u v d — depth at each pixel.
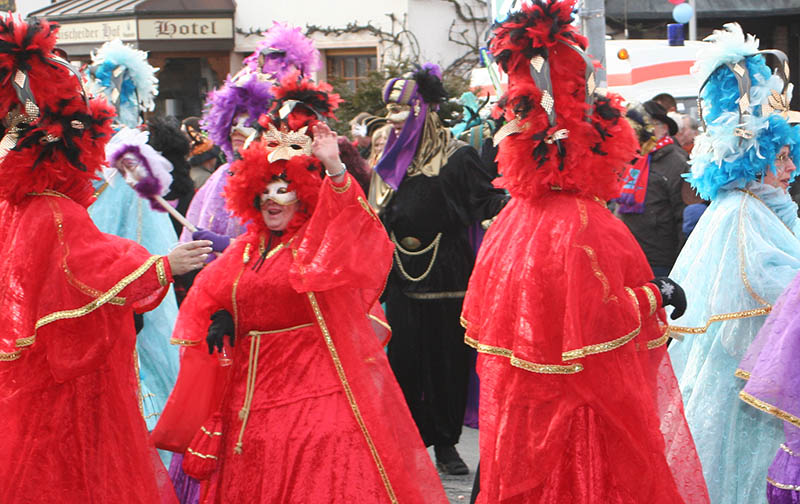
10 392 5.68
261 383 5.86
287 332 5.89
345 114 17.48
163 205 6.27
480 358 6.07
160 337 8.20
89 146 5.84
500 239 6.05
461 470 8.39
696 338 6.94
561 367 5.66
